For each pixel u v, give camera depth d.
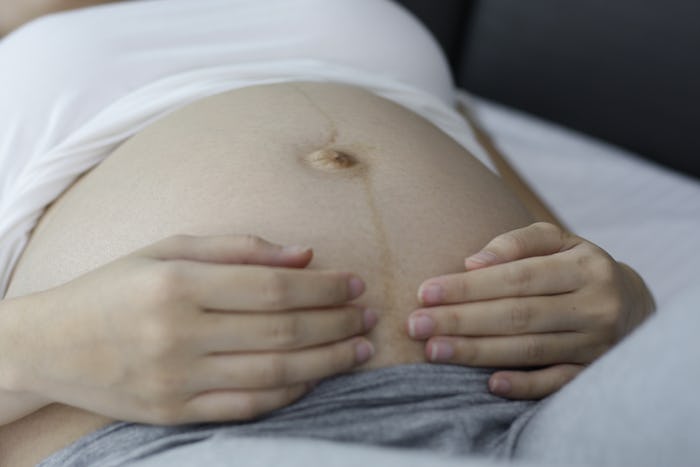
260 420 0.52
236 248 0.52
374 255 0.60
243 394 0.50
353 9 0.98
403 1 1.57
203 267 0.49
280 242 0.60
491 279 0.56
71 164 0.78
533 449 0.49
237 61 0.90
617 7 1.42
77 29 0.89
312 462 0.43
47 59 0.86
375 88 0.89
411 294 0.59
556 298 0.58
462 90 1.66
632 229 1.21
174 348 0.48
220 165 0.67
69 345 0.51
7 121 0.83
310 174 0.66
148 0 1.00
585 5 1.46
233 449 0.47
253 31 0.94
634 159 1.40
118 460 0.51
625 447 0.43
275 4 0.98
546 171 1.35
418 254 0.61
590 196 1.29
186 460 0.47
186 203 0.64
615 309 0.59
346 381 0.54
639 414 0.43
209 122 0.74
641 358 0.44
